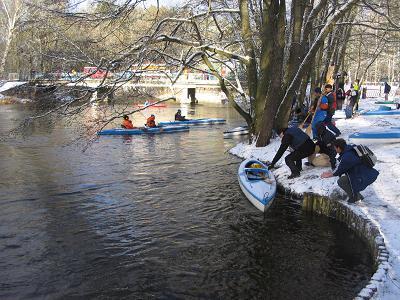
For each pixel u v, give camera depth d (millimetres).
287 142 10281
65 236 7945
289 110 15320
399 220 7164
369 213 7586
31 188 11141
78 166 13766
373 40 33156
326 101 10648
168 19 13320
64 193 10680
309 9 15430
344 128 14867
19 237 7891
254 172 11094
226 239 7750
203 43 14828
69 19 12133
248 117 15609
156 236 7922
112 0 11812
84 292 6004
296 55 14977
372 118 17125
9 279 6348
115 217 8953
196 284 6203
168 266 6754
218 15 17578
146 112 35875
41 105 11445
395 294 4902
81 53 12062
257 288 6066
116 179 12102
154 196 10414
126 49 12609
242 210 9297
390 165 9766
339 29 23453
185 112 36156
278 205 9492
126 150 16750
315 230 8070
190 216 8977
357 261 6809
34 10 12852
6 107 35188
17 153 15961
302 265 6730
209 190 10891
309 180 9922
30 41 12805
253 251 7246
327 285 6109
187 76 46062
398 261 5727
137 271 6602
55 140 19031
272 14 14227
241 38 16906
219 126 25594
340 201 8414
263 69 14859
